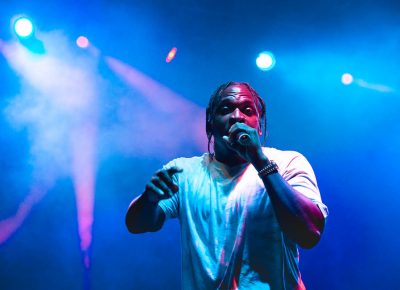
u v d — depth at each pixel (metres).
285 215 1.61
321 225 1.67
